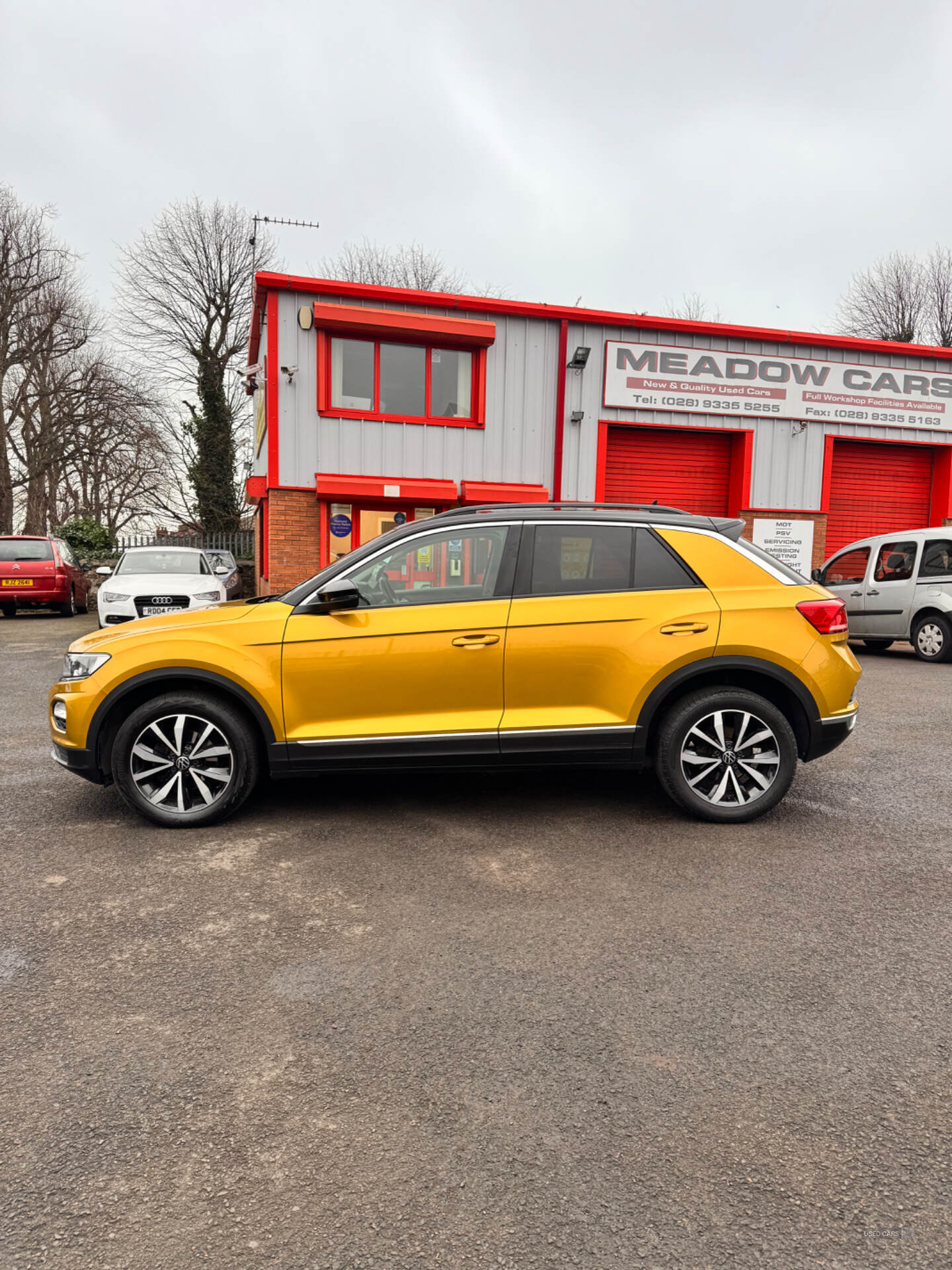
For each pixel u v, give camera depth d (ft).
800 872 11.96
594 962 9.25
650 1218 5.64
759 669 13.64
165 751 13.76
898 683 29.58
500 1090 7.00
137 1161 6.17
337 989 8.67
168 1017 8.12
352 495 44.21
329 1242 5.43
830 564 40.68
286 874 11.80
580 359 46.34
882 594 36.88
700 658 13.62
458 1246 5.40
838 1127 6.56
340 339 45.39
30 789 16.08
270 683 13.28
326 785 16.49
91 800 15.40
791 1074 7.24
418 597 13.82
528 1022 8.04
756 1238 5.46
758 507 51.57
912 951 9.55
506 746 13.55
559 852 12.73
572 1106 6.81
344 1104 6.82
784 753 13.79
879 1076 7.22
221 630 13.48
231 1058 7.44
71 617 54.39
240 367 103.91
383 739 13.39
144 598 36.01
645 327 48.70
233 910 10.63
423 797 15.66
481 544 13.94
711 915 10.50
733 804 13.96
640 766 14.05
